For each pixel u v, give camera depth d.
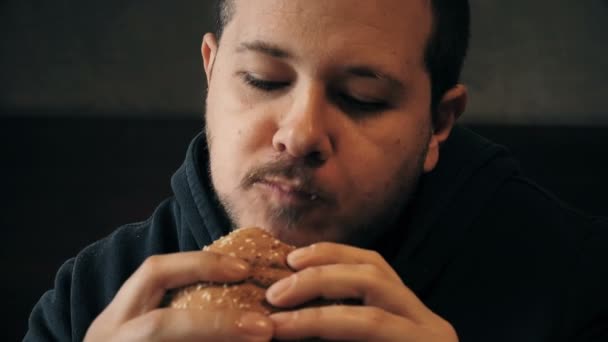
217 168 1.03
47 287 3.91
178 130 4.34
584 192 4.18
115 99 4.43
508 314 1.25
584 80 4.46
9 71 4.43
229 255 0.84
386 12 0.98
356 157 1.00
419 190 1.29
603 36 4.54
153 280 0.83
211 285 0.83
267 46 0.97
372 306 0.85
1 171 4.17
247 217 1.00
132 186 4.20
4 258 3.97
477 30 4.55
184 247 1.29
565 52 4.51
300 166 0.96
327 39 0.95
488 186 1.34
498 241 1.31
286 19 0.96
